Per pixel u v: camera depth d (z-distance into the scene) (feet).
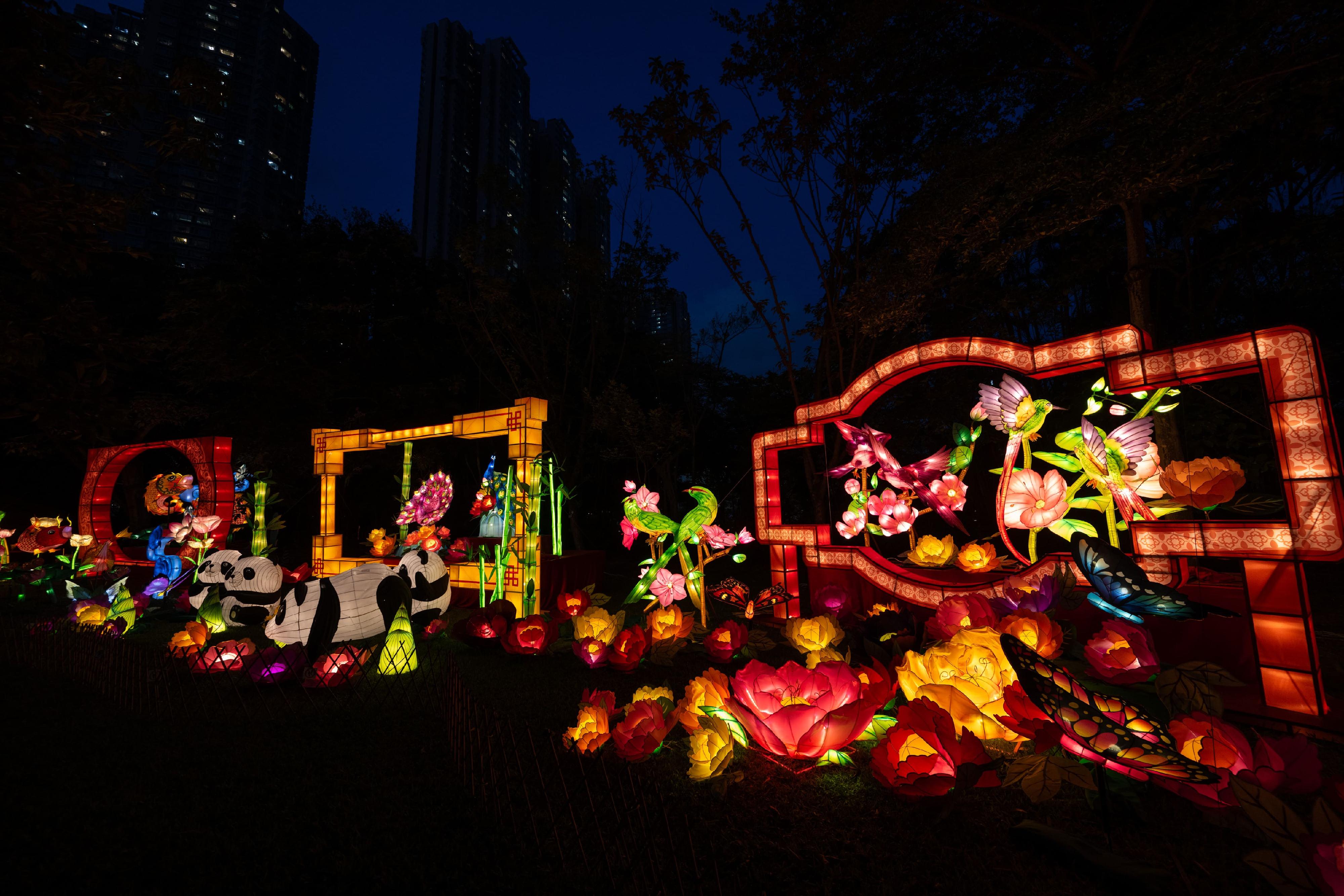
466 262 50.34
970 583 16.94
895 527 20.90
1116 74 23.99
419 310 59.06
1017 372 16.26
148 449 34.06
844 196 36.88
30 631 20.31
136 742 11.76
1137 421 13.89
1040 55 32.07
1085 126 23.34
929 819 7.23
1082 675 7.79
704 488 21.48
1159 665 7.49
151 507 33.71
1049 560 14.84
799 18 34.76
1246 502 13.23
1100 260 36.55
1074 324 43.52
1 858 8.00
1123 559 8.57
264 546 38.34
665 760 9.63
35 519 31.17
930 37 32.48
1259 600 11.57
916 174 35.91
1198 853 6.58
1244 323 38.17
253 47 240.32
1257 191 32.60
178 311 48.29
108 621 21.43
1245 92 21.12
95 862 7.86
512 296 59.06
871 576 19.13
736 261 38.32
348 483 60.03
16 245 9.97
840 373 36.37
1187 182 22.52
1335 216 31.58
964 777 6.32
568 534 61.87
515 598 25.41
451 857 7.59
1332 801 5.03
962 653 7.68
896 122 35.88
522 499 25.80
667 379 66.39
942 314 42.19
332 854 7.82
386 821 8.56
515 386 52.85
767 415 59.06
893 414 42.75
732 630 14.07
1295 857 4.89
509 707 13.04
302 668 14.73
